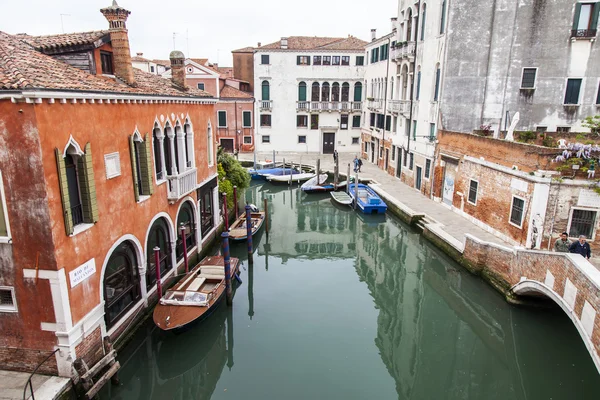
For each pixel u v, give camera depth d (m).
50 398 7.19
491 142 16.12
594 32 18.44
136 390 9.77
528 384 9.90
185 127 13.54
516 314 12.05
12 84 6.51
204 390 9.55
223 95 37.12
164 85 13.23
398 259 17.70
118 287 9.73
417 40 23.38
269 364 10.18
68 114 7.52
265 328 11.79
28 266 7.37
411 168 25.27
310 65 36.81
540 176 12.99
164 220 12.11
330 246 19.39
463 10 18.67
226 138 38.12
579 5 18.28
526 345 11.24
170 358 10.45
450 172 19.91
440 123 20.31
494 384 9.91
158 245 11.89
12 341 7.81
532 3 18.41
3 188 7.05
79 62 9.91
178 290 11.20
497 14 18.62
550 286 10.18
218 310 11.91
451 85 19.55
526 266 11.47
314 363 10.23
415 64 23.58
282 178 30.41
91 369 8.01
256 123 37.97
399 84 26.95
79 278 7.95
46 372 7.86
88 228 8.20
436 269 16.34
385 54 30.12
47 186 7.02
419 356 10.92
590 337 7.94
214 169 16.69
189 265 14.00
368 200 22.36
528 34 18.75
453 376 10.21
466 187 18.28
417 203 21.30
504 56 19.08
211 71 36.00
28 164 6.90
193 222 14.66
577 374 9.98
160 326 9.80
